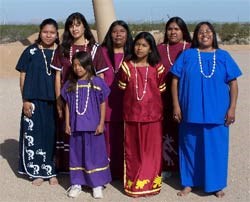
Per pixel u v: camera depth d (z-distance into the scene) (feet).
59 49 22.24
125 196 21.79
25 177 24.52
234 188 22.63
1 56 61.82
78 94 21.43
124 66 21.54
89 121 21.33
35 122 23.07
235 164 25.88
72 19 21.93
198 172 21.74
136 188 21.53
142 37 21.26
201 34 21.07
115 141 23.18
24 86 22.90
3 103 42.60
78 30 21.94
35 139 23.20
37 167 23.39
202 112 20.77
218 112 20.80
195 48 21.48
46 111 22.99
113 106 22.86
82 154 21.76
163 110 23.31
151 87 21.44
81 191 22.31
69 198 21.66
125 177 22.00
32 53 22.85
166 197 21.63
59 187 23.04
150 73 21.40
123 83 21.63
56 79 22.39
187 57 21.20
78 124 21.31
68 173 24.49
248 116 36.45
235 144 29.40
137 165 21.72
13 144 30.58
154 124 21.66
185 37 23.31
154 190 21.75
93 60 22.09
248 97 43.70
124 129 21.90
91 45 22.29
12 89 49.34
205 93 20.71
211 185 21.29
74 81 21.52
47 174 23.40
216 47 21.38
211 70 20.81
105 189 22.63
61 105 22.39
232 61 21.15
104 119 21.88
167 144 23.84
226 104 21.06
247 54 84.69
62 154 24.07
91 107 21.42
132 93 21.39
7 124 35.32
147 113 21.38
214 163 21.31
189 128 21.45
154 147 21.79
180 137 21.89
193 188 22.63
